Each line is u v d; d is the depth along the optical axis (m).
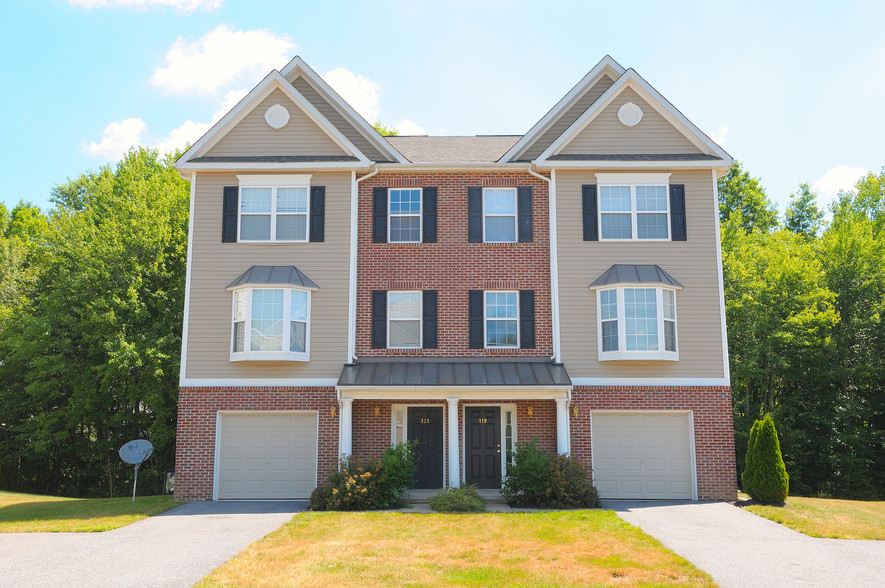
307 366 18.30
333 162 19.09
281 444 18.20
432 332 19.02
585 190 19.25
